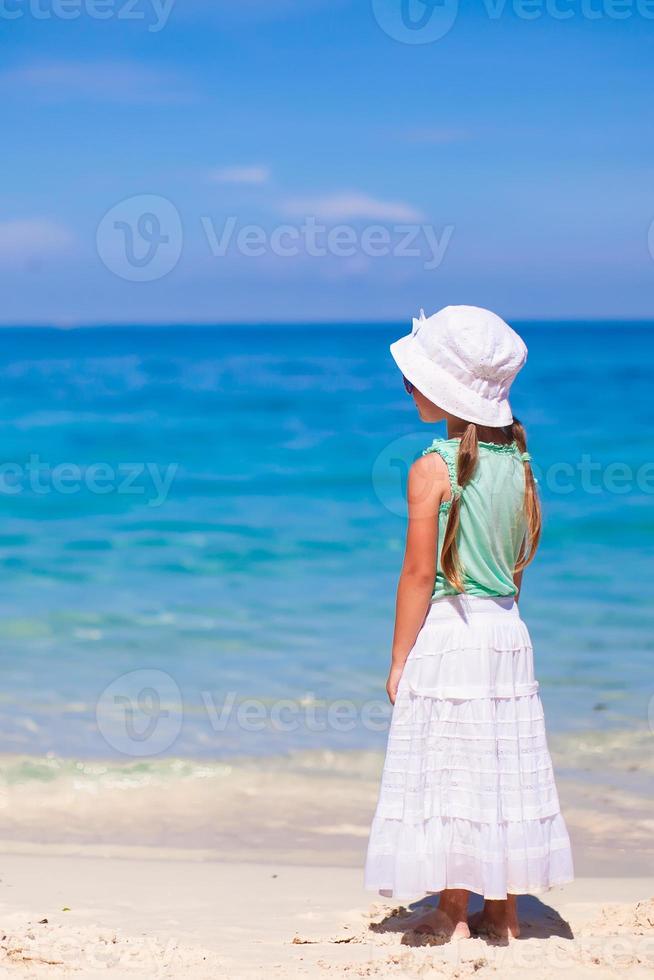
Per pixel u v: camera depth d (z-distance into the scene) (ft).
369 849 13.29
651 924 14.88
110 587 45.75
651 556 49.16
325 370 195.00
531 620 38.34
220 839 20.15
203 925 15.08
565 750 24.93
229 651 34.96
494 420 13.30
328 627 38.09
